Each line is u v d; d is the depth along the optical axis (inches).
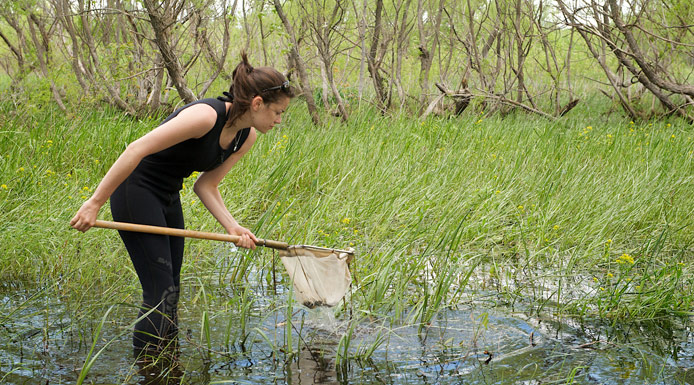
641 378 132.6
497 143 343.9
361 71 449.1
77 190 236.7
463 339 151.9
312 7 490.6
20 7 441.1
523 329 158.7
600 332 157.8
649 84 488.4
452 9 560.1
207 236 138.0
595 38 639.8
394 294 175.0
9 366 133.3
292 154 281.6
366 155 298.4
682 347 149.3
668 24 491.2
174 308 144.2
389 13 572.7
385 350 145.4
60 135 302.8
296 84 496.4
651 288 175.3
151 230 131.0
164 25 358.0
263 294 180.4
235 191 258.7
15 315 159.0
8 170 245.6
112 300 170.2
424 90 501.7
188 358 138.8
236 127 132.3
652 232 228.5
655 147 327.0
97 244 197.9
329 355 142.3
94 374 130.9
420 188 263.4
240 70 127.9
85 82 440.5
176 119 125.0
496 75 546.9
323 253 152.0
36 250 195.5
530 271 204.1
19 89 442.3
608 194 253.4
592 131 384.5
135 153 123.3
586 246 220.2
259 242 145.0
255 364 137.1
